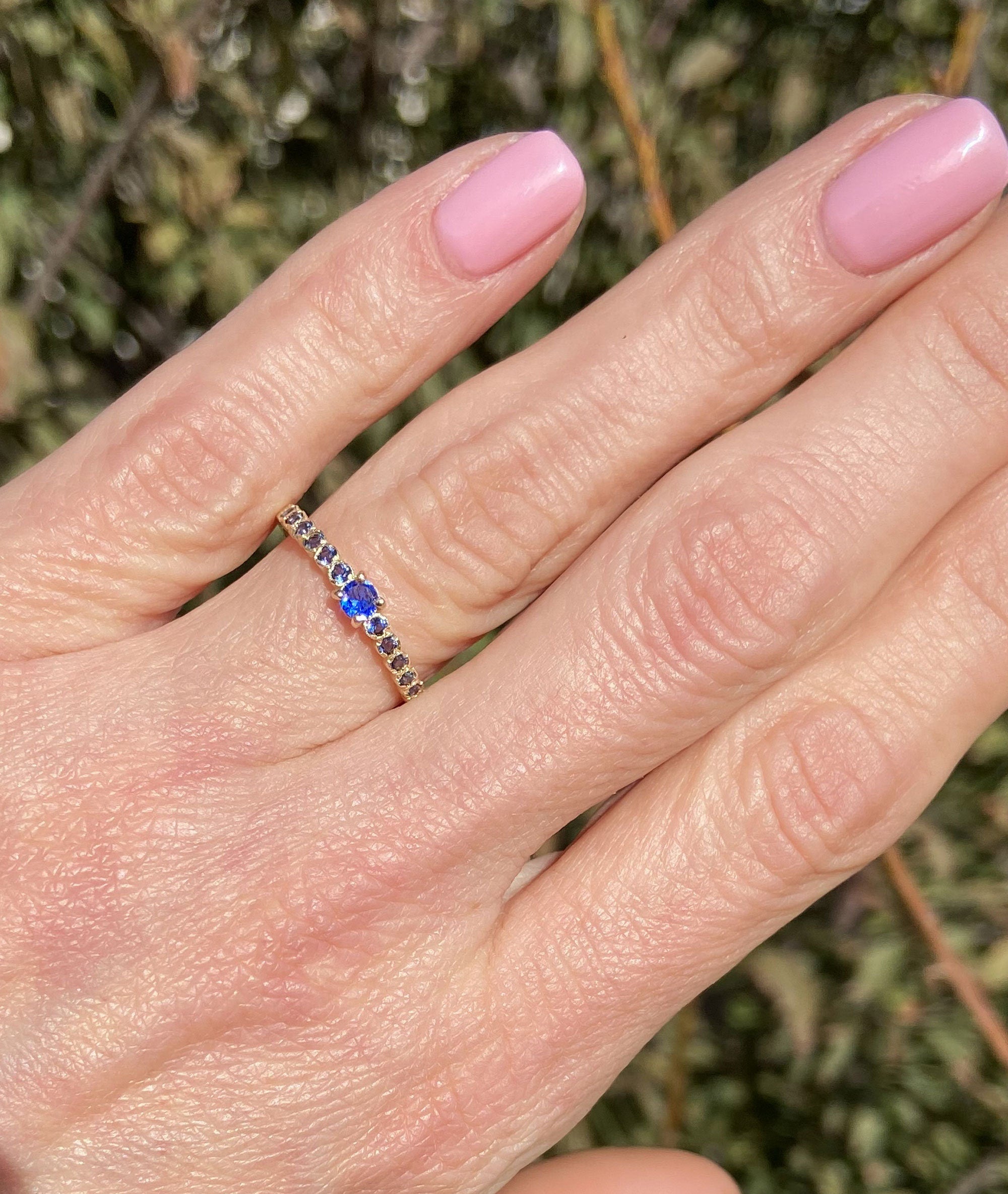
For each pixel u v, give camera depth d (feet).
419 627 0.35
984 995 0.54
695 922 0.34
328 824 0.33
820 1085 0.59
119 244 0.56
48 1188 0.32
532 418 0.35
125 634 0.36
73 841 0.33
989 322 0.33
